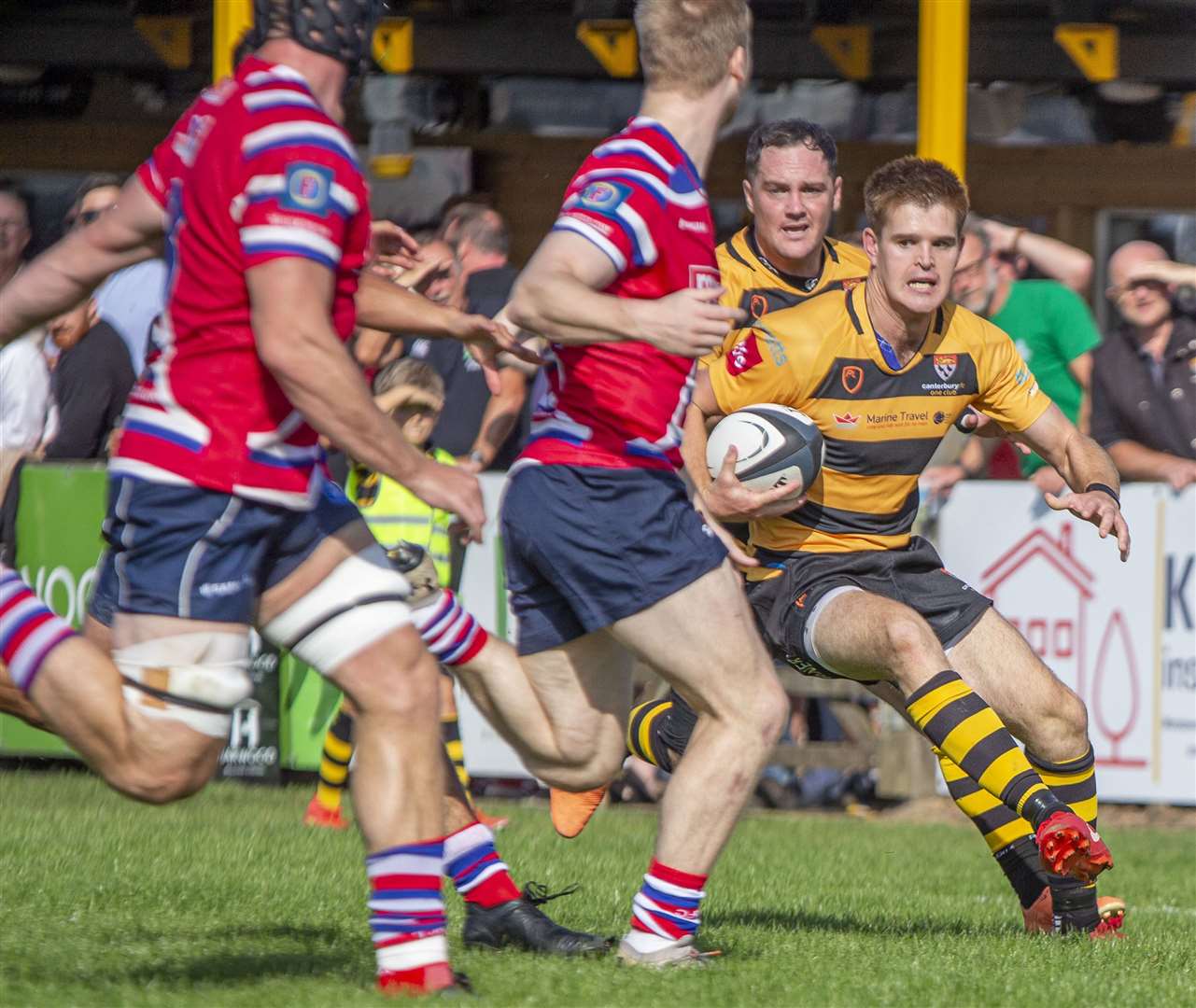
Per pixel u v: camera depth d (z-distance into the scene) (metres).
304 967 14.79
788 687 34.78
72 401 34.97
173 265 13.10
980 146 48.47
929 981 15.20
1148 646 32.12
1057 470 19.92
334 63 13.27
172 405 13.01
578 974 14.63
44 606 13.23
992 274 34.09
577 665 15.91
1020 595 32.62
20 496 34.69
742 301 19.56
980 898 23.44
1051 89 48.12
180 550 12.98
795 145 19.45
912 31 47.19
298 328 12.42
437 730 13.50
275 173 12.59
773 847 28.67
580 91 48.28
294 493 13.10
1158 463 32.19
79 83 50.84
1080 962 16.77
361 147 48.16
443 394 29.38
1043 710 18.94
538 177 48.59
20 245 38.59
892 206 18.53
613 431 14.98
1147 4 46.41
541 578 15.73
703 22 14.94
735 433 18.19
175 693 12.98
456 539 32.28
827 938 18.16
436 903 13.42
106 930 17.08
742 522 18.97
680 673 15.11
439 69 47.59
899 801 35.09
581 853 26.00
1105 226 48.59
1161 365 32.72
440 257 20.48
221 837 26.45
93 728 13.02
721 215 49.28
